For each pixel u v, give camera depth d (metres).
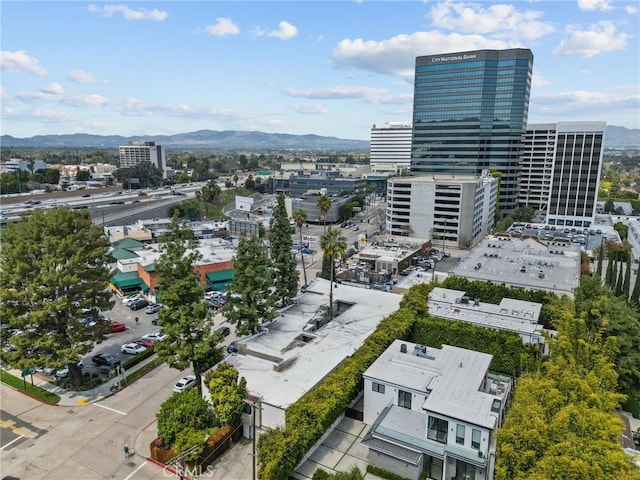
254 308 57.53
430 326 60.19
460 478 38.09
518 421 33.84
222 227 146.75
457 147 187.62
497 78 178.62
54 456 40.88
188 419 41.31
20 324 49.69
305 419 38.94
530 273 79.94
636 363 49.22
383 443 39.41
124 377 55.00
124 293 88.62
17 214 146.88
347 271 102.75
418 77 191.00
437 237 142.75
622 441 40.91
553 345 47.09
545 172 198.12
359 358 48.56
